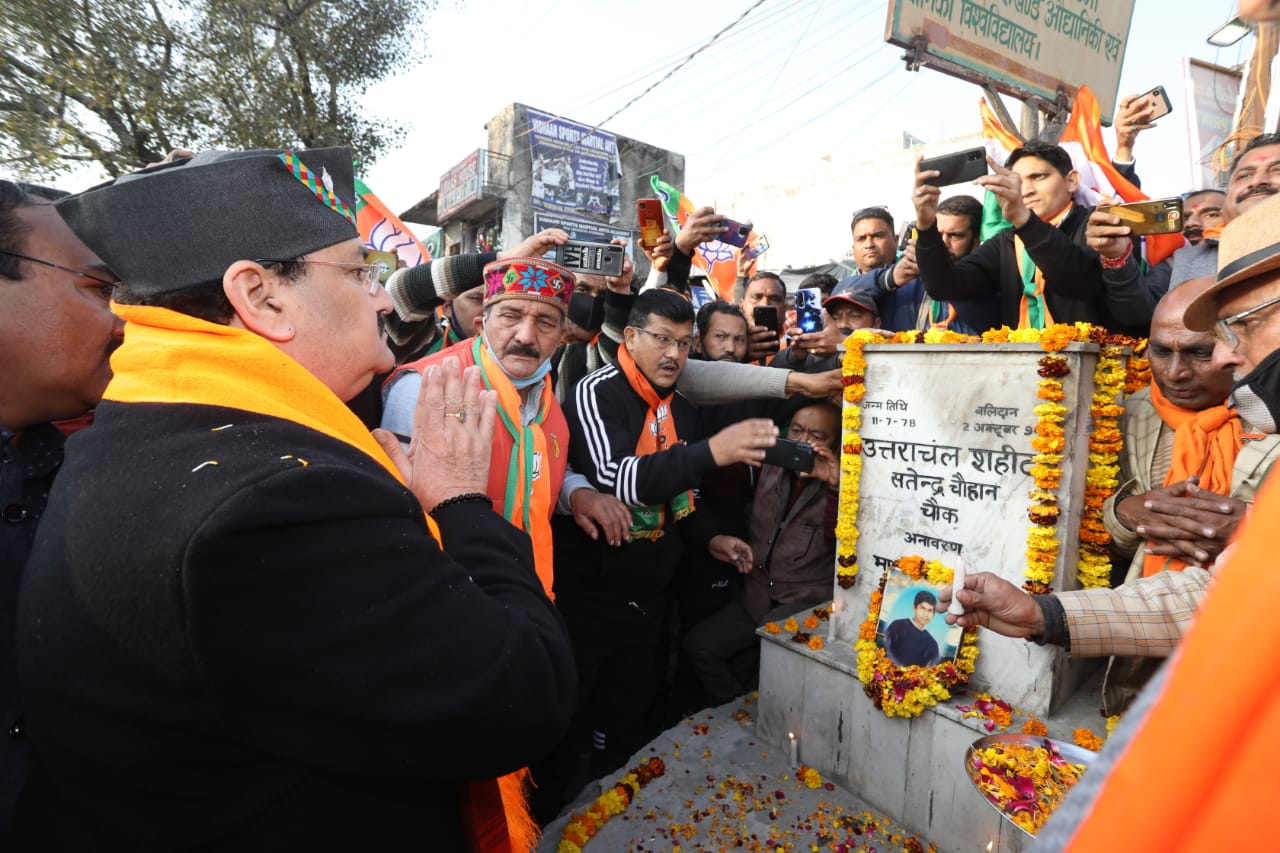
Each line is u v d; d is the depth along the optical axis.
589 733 3.09
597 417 2.69
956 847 2.09
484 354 2.12
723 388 3.02
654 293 2.72
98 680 0.76
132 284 0.87
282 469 0.75
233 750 0.78
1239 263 1.15
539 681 0.91
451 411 1.09
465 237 17.89
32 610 0.81
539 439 2.12
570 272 2.20
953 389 2.21
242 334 0.88
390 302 1.12
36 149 7.11
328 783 0.82
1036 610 1.55
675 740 2.76
